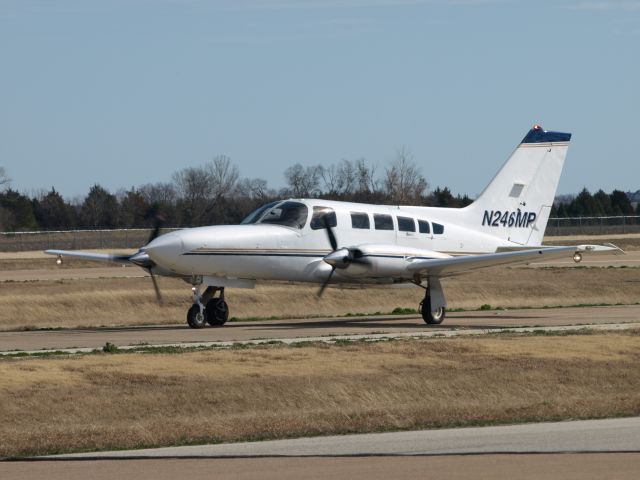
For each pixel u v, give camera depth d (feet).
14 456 102.83
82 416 127.75
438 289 246.06
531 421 119.14
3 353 177.88
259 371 153.38
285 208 239.30
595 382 150.51
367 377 150.00
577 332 207.00
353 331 222.28
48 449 105.81
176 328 241.76
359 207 247.09
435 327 234.58
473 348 177.06
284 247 233.14
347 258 232.12
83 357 166.81
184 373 150.92
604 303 331.98
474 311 299.38
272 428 114.93
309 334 214.90
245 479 85.92
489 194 269.85
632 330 210.38
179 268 224.94
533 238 276.82
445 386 145.28
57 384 141.59
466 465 89.66
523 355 170.19
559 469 87.20
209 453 99.86
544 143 275.80
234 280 234.99
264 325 248.73
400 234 249.75
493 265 237.86
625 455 93.40
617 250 231.30
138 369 153.07
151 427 117.19
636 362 165.89
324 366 158.40
